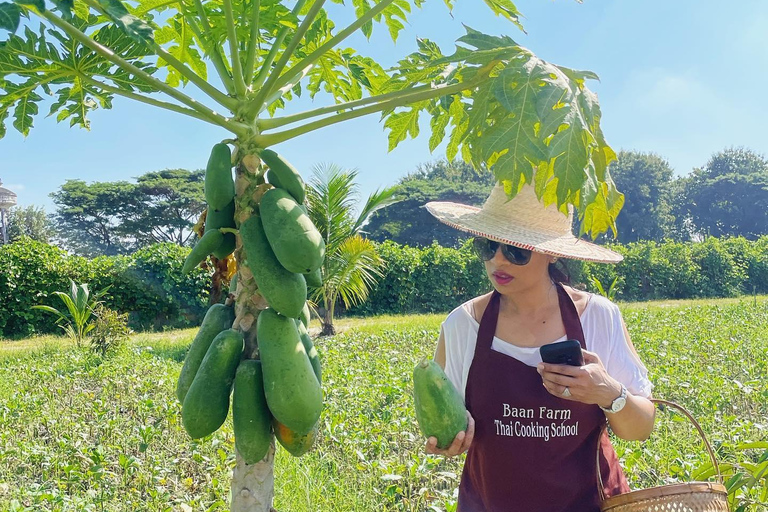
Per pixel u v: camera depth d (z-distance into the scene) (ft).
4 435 20.47
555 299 9.07
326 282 50.34
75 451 19.07
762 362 31.32
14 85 8.55
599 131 7.59
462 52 7.47
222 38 8.32
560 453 8.63
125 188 154.71
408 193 167.94
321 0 6.95
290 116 7.58
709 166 241.55
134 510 15.64
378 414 23.16
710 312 61.41
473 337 9.33
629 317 55.47
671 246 96.07
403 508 15.87
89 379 32.68
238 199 7.19
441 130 11.11
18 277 61.62
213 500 16.22
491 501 8.95
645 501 7.67
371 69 11.36
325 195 47.91
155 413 24.21
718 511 7.61
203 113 7.23
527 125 6.81
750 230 218.18
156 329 67.87
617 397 7.81
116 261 68.08
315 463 18.02
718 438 19.03
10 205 130.72
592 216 8.57
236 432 6.80
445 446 8.43
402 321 65.36
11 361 40.52
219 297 8.53
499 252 8.60
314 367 7.54
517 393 8.70
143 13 9.48
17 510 14.10
